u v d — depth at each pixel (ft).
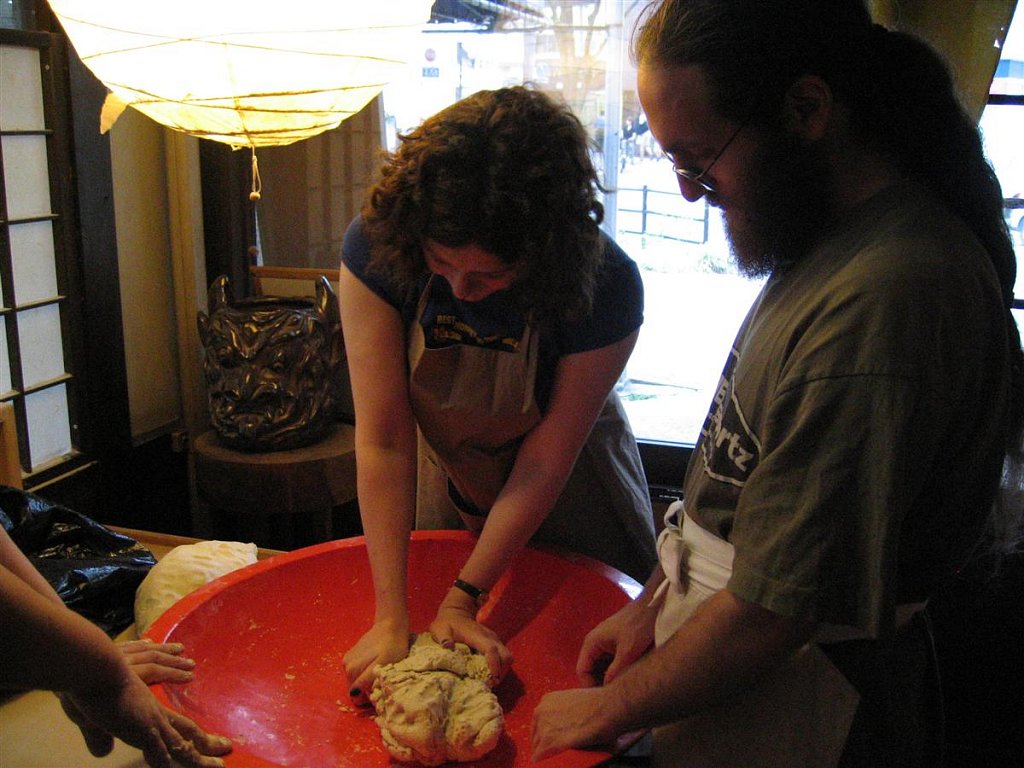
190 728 3.07
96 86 6.24
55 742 3.50
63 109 6.03
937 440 2.38
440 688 3.40
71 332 6.30
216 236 7.44
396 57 3.81
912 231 2.46
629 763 3.34
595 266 3.44
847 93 2.58
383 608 3.77
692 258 6.91
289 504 6.09
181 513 7.75
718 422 3.00
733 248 2.90
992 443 2.59
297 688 3.85
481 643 3.75
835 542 2.36
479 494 4.33
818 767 2.75
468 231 3.00
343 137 7.04
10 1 5.79
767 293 2.98
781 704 2.79
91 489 6.57
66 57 5.98
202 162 7.31
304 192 7.27
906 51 2.68
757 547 2.44
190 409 7.60
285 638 4.07
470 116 3.12
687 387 7.30
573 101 6.57
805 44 2.49
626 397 7.39
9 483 4.90
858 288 2.38
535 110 3.15
